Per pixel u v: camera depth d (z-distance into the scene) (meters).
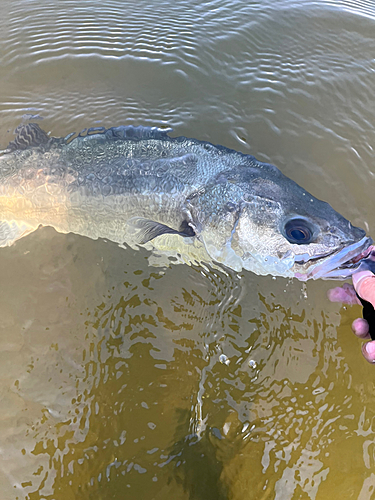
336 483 0.32
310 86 0.56
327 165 0.48
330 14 0.66
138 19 0.65
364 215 0.44
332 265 0.37
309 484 0.32
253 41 0.62
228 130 0.51
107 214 0.41
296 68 0.59
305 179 0.46
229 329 0.37
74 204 0.41
